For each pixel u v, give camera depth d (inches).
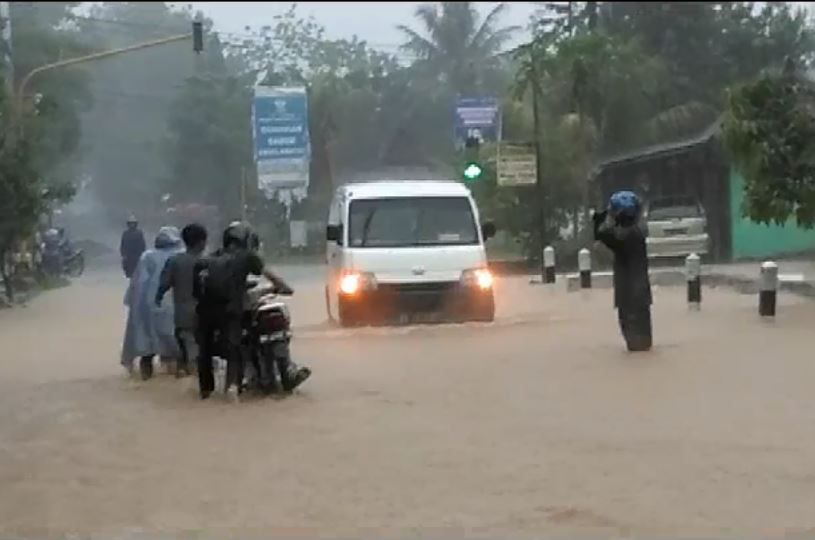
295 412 472.1
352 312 784.3
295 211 2155.5
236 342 517.7
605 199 1790.1
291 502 338.0
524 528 307.4
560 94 1702.8
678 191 1643.7
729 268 1300.4
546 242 1523.1
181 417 474.9
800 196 800.3
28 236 1189.1
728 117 812.0
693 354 594.6
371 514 323.6
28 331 852.0
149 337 590.9
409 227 819.4
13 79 1467.8
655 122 1787.6
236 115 2342.5
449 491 344.2
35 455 408.5
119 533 311.7
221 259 519.8
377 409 471.8
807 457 372.5
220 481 364.2
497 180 1443.2
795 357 575.5
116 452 410.6
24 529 316.8
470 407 470.6
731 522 307.9
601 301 968.3
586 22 2242.9
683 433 410.3
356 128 2399.1
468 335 717.9
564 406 466.9
